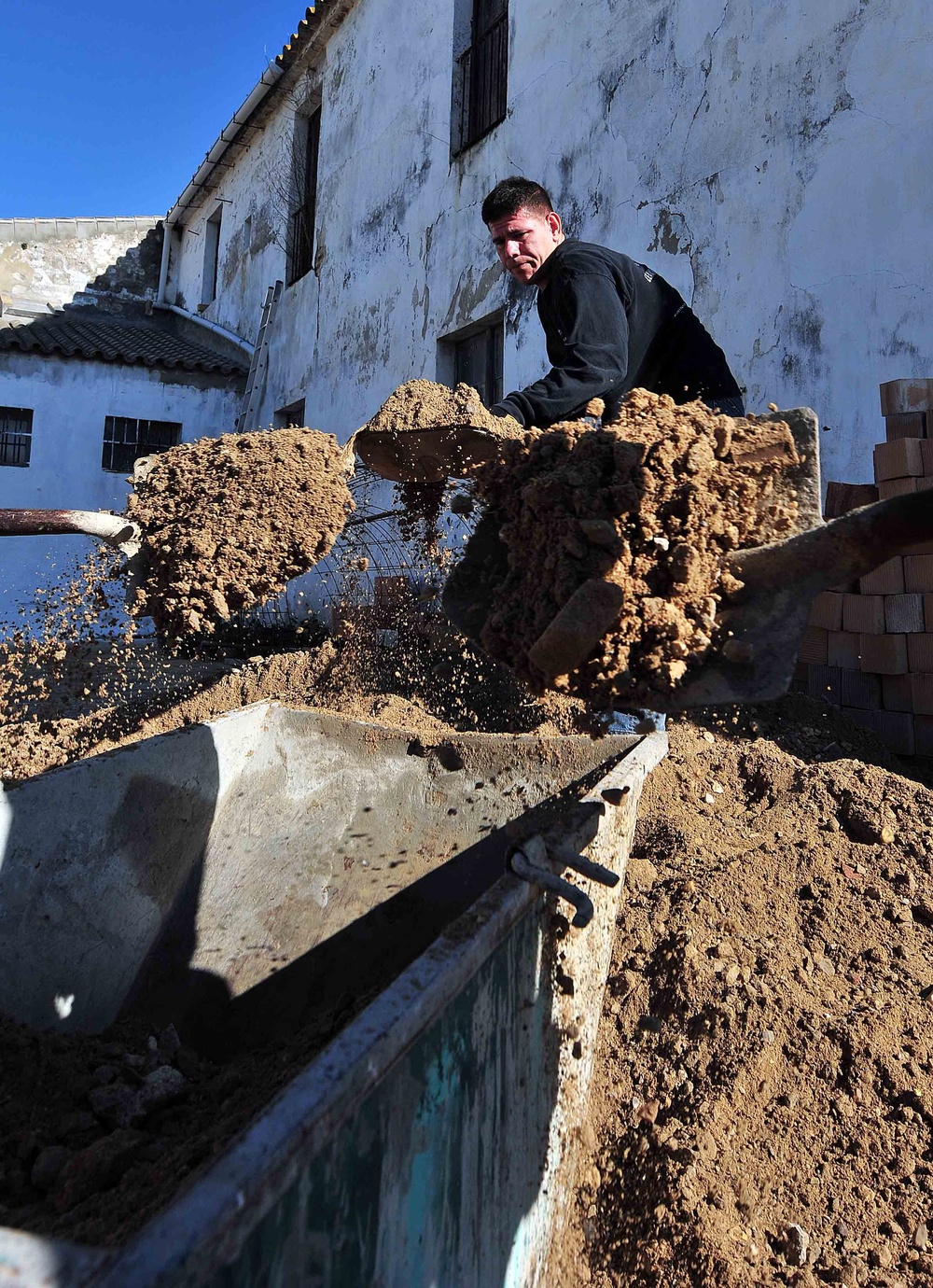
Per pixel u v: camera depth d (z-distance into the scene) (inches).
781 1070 75.7
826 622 152.0
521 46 262.1
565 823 69.4
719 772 122.4
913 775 132.3
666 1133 72.3
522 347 257.1
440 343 303.1
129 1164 57.2
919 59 152.1
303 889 109.0
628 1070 79.7
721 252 189.5
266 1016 99.3
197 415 466.9
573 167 237.6
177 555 79.7
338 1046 37.0
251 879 107.9
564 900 64.8
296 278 438.6
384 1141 39.1
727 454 66.9
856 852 100.3
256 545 80.3
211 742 107.4
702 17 197.2
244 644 265.4
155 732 189.2
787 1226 64.8
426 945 101.7
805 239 170.7
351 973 103.3
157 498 82.0
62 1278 26.7
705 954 87.5
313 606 281.3
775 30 179.0
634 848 108.1
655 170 208.7
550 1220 65.4
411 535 118.0
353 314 363.6
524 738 108.9
